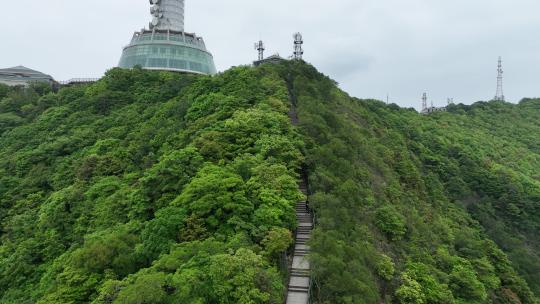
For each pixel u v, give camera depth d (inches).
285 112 1982.0
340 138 1865.2
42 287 1277.1
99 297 978.7
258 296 909.2
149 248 1160.2
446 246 1768.0
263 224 1206.3
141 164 1862.7
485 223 2529.5
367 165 1936.5
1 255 1604.3
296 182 1457.9
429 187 2513.5
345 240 1218.0
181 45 3678.6
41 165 2140.7
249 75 2361.0
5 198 1968.5
